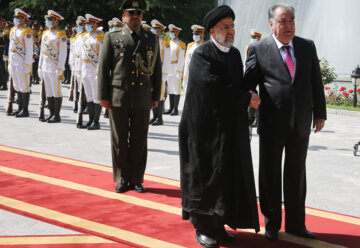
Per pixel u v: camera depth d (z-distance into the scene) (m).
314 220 4.38
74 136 8.29
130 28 5.11
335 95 14.91
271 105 3.84
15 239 3.72
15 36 9.93
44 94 9.73
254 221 3.66
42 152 6.86
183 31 30.48
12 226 4.00
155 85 5.32
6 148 6.99
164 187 5.30
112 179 5.54
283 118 3.80
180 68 11.66
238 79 3.74
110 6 28.58
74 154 6.82
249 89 3.86
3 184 5.15
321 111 3.94
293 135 3.84
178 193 5.07
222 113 3.68
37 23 16.89
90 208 4.48
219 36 3.67
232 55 3.77
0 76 15.36
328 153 7.70
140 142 5.09
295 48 3.83
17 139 7.76
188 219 3.90
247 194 3.65
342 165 6.83
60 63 9.50
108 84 5.06
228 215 3.68
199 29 10.34
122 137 5.04
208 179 3.69
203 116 3.70
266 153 3.92
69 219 4.16
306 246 3.76
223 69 3.69
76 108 11.29
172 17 30.03
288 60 3.83
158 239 3.78
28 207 4.43
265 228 3.99
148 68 5.11
